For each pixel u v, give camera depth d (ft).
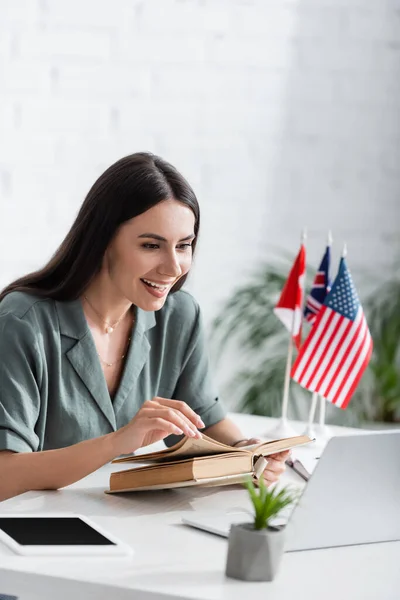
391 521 5.34
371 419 14.42
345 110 13.79
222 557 4.84
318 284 8.71
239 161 13.10
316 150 13.65
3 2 11.44
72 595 4.43
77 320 6.89
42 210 11.93
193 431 5.90
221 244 13.08
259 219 13.33
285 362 13.26
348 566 4.85
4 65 11.53
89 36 12.03
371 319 14.30
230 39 12.84
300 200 13.61
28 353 6.56
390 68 14.06
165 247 6.60
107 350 7.20
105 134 12.21
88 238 6.73
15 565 4.53
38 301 6.79
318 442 7.79
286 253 13.55
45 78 11.81
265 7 13.01
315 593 4.41
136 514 5.56
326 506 5.07
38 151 11.84
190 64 12.62
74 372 6.88
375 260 14.32
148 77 12.39
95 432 6.98
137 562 4.69
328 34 13.52
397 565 4.92
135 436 5.92
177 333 7.69
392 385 14.30
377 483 5.22
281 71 13.24
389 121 14.17
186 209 6.64
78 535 4.93
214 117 12.85
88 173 12.17
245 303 13.19
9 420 6.28
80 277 6.84
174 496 5.99
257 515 4.59
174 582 4.44
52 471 5.99
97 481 6.31
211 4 12.66
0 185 11.66
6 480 6.05
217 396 7.91
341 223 13.98
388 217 14.37
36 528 5.01
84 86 12.05
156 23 12.37
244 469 5.93
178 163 12.67
